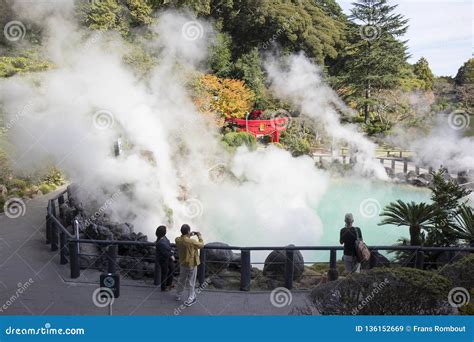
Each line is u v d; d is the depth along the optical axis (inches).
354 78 1429.6
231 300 346.9
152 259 402.6
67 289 362.9
